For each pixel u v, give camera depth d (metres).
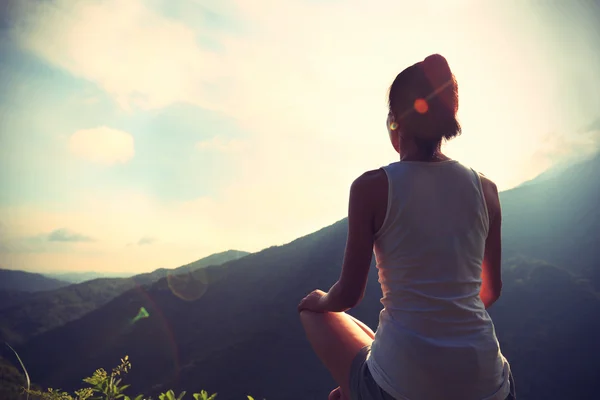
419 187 1.04
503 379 1.02
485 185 1.12
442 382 0.95
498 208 1.15
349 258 1.09
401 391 0.98
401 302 1.03
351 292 1.11
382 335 1.05
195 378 35.41
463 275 1.02
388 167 1.08
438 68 1.11
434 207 1.03
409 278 1.02
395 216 1.03
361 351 1.17
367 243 1.08
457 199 1.05
